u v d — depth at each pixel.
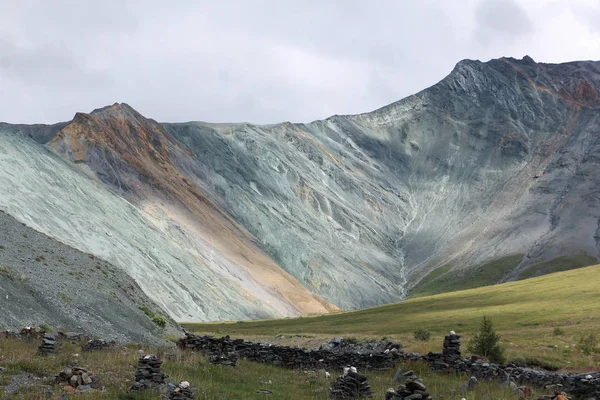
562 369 47.12
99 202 195.25
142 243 187.62
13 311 45.88
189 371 33.59
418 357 42.53
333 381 35.38
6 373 27.28
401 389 25.17
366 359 43.06
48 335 34.59
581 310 83.69
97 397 25.16
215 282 197.88
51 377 27.56
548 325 75.56
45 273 60.00
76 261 72.56
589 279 121.12
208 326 126.62
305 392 32.44
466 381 34.50
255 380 35.00
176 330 72.56
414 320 100.81
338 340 73.31
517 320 82.88
